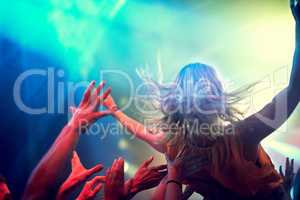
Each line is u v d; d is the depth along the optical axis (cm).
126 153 480
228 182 318
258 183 317
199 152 323
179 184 316
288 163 329
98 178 349
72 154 352
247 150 317
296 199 271
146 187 328
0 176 304
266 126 308
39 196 339
